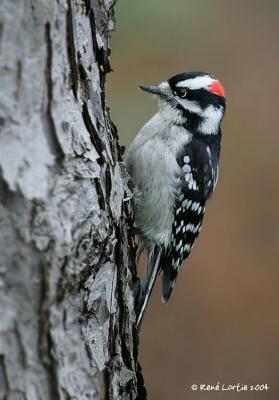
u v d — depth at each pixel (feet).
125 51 56.80
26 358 19.39
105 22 24.93
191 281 50.31
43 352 19.71
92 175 21.38
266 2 62.75
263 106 58.34
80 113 21.54
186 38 58.70
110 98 52.85
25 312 19.30
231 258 51.24
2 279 18.99
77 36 21.77
